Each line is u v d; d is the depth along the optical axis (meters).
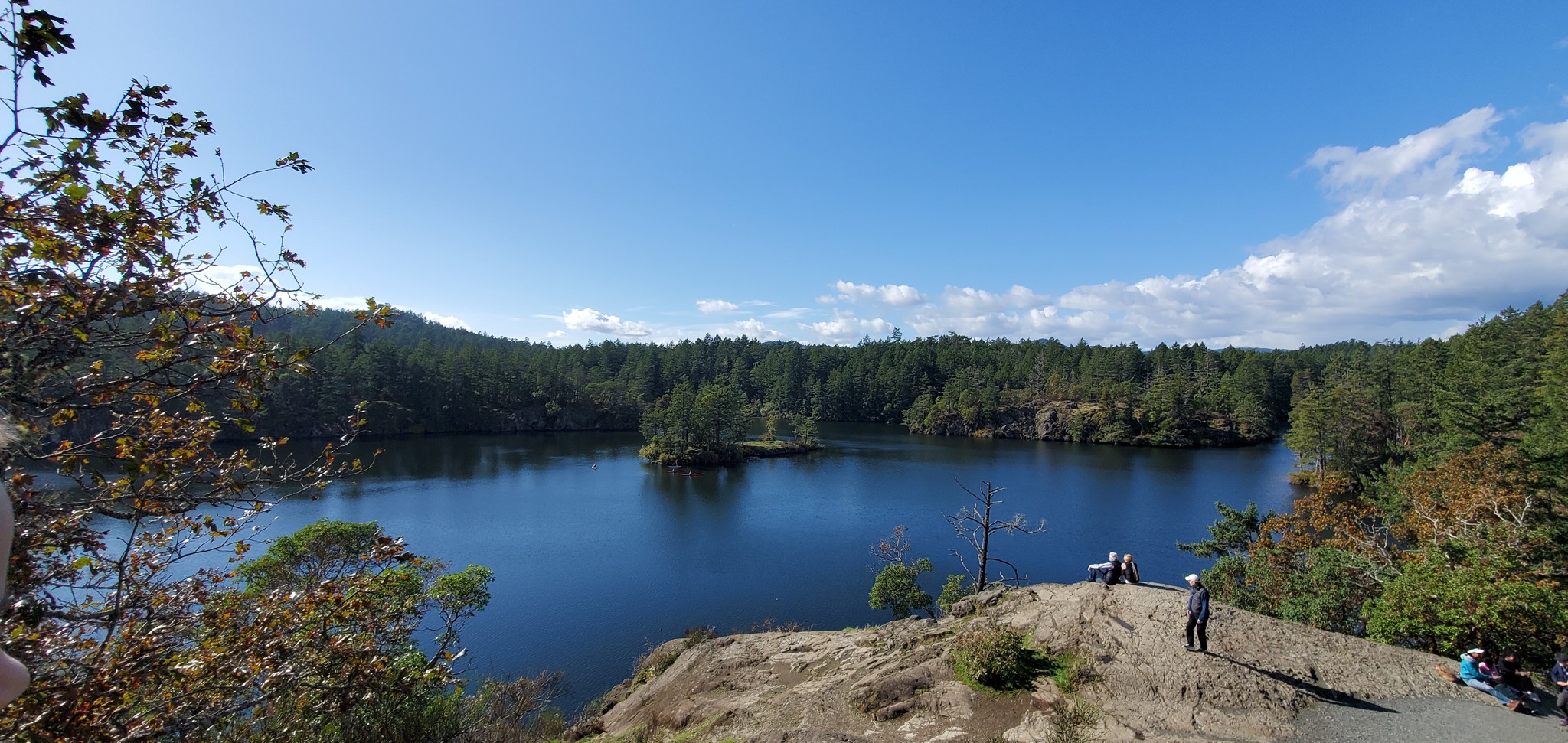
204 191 5.15
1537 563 16.67
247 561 17.44
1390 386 75.50
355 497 54.78
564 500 56.53
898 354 157.62
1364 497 40.38
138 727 5.56
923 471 75.25
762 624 30.98
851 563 40.41
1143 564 40.06
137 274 4.74
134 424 5.30
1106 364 125.75
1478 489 22.39
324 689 6.88
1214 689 10.63
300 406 79.94
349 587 7.09
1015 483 66.38
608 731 16.06
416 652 10.59
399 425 95.31
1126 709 10.26
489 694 18.12
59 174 4.38
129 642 5.64
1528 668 13.30
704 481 68.00
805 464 80.75
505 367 114.19
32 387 4.42
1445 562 16.02
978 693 11.29
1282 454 90.06
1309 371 118.06
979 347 164.75
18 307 4.25
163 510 5.41
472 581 22.45
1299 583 21.88
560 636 29.41
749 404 141.62
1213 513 52.97
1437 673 11.55
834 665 15.04
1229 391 110.44
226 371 5.16
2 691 1.74
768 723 11.98
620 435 112.75
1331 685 10.98
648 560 40.50
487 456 80.62
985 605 15.89
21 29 3.89
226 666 6.12
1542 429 29.20
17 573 4.52
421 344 116.00
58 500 4.84
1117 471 73.81
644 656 26.11
